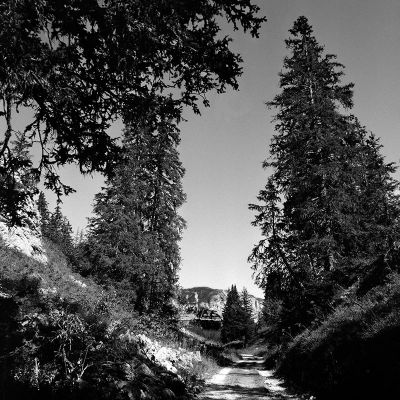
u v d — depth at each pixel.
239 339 74.50
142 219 27.02
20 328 8.65
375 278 17.06
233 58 7.14
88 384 8.10
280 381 18.41
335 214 19.30
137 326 16.36
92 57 6.70
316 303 19.48
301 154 21.12
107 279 23.62
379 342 9.88
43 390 7.46
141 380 9.78
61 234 49.81
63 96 6.96
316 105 20.95
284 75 22.86
